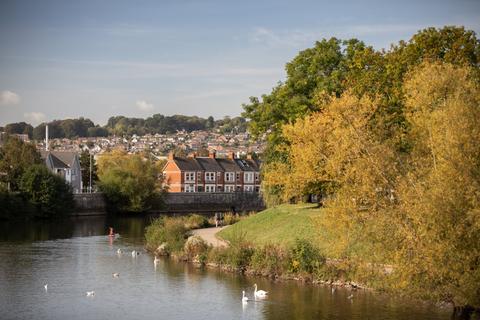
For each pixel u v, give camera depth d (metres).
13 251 64.75
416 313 38.12
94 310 40.16
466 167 30.88
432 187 31.77
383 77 56.53
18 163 110.88
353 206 34.91
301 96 69.50
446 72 36.97
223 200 151.62
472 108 33.38
